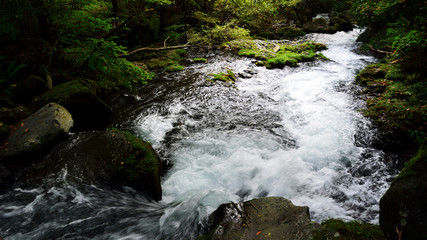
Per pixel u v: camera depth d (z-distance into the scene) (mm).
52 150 4250
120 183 3775
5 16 5418
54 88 5438
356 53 11070
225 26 12969
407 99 5992
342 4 21406
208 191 3924
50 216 3309
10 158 3967
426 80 6367
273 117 6230
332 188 4023
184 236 3084
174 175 4445
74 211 3389
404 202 1994
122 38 11047
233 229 2771
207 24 14469
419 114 5277
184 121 6176
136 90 7785
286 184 4160
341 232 2443
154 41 12469
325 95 7082
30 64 5703
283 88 7832
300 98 7086
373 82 7191
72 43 7938
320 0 22922
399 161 4527
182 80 8516
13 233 3094
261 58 10578
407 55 7301
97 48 6965
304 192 3994
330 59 10398
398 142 4891
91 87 6457
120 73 7730
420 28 6309
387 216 2084
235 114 6441
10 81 5301
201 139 5445
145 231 3188
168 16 14312
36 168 3949
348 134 5227
